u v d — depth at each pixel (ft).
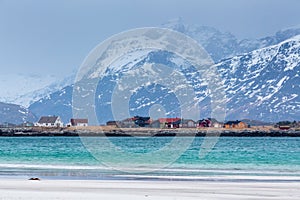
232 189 160.66
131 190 155.84
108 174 209.36
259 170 250.16
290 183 178.29
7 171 222.69
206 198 141.38
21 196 139.95
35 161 305.73
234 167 271.69
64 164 269.64
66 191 151.84
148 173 216.33
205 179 193.16
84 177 195.83
